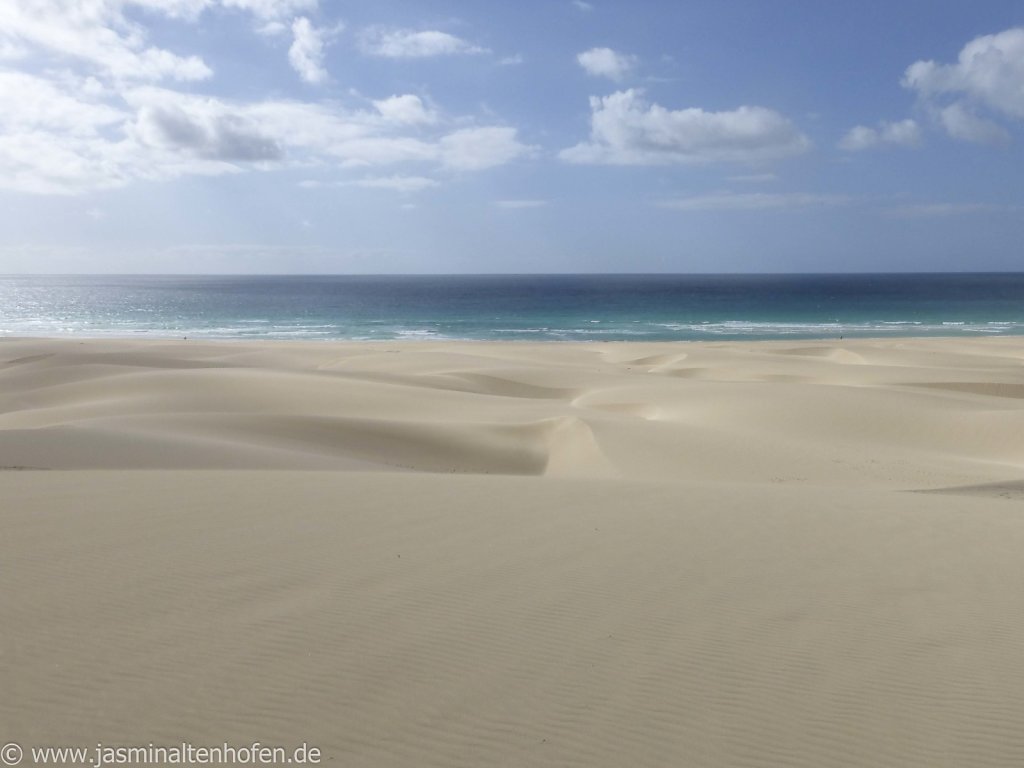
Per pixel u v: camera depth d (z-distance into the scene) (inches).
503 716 196.4
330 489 444.8
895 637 252.1
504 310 4783.5
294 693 201.8
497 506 414.6
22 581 266.8
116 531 331.3
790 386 1234.0
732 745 189.0
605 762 180.1
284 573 287.6
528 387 1476.4
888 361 1892.2
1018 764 185.2
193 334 3218.5
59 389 1214.9
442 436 911.7
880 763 184.5
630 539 356.5
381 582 283.3
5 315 4394.7
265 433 844.0
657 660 229.9
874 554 346.9
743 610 271.4
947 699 213.2
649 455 816.9
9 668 206.8
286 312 4630.9
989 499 501.7
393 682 210.1
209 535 332.8
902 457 832.3
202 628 236.5
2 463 576.7
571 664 225.1
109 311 4778.5
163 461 642.2
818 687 217.8
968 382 1493.6
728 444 844.0
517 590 281.4
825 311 4549.7
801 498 470.9
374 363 1775.3
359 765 173.8
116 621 238.5
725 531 379.2
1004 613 275.1
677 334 3196.4
